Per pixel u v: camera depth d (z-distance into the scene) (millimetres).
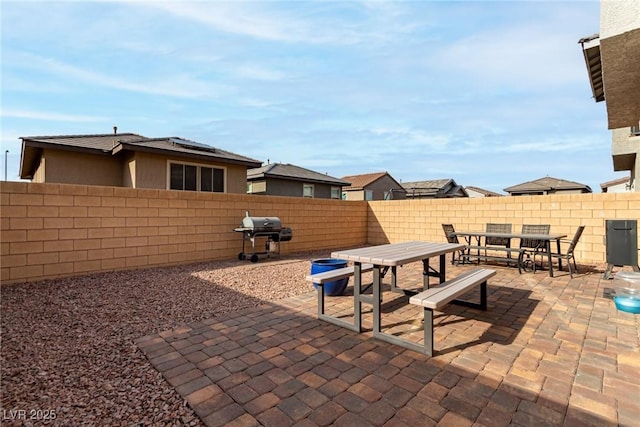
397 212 10336
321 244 9633
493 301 4137
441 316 3572
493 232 7543
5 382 2186
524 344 2820
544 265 6777
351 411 1886
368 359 2543
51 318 3416
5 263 4648
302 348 2748
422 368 2396
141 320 3396
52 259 5066
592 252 7086
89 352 2652
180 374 2312
